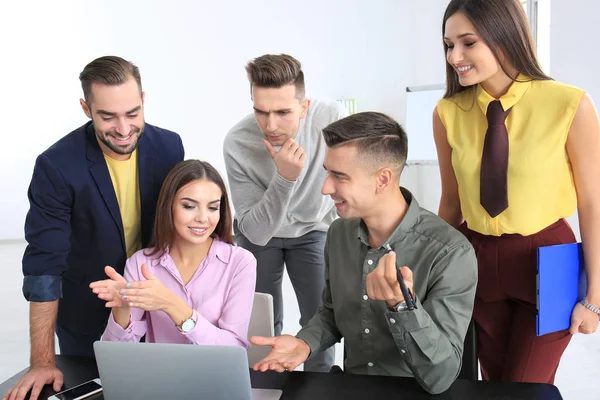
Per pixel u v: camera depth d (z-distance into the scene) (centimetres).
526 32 151
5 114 625
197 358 111
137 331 150
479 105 163
